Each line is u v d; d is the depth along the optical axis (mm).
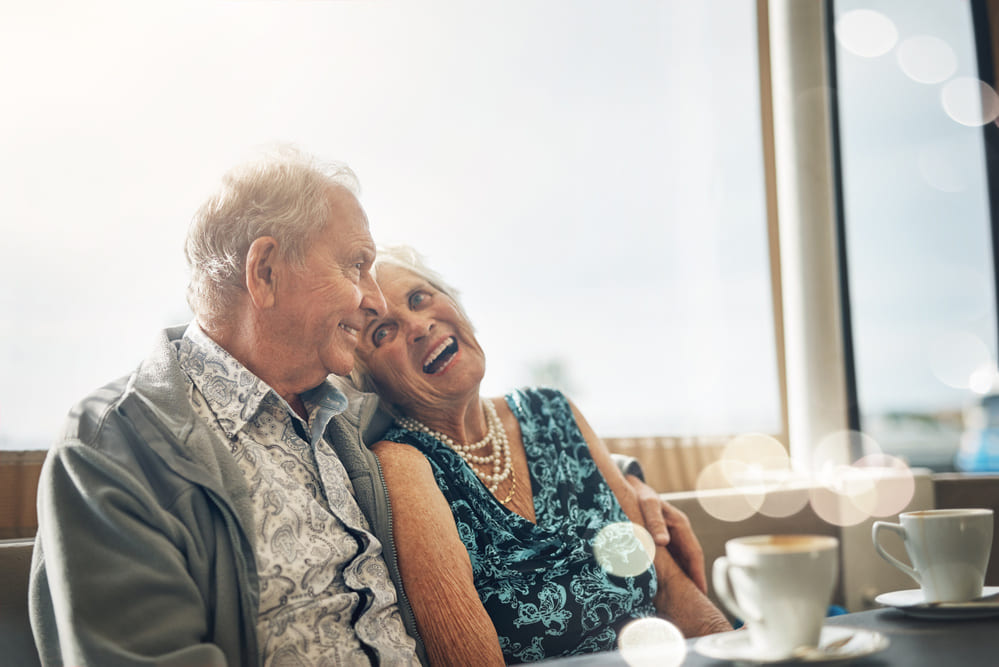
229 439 1050
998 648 643
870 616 831
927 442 4672
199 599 904
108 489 897
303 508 1054
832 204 2531
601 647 1227
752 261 2441
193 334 1124
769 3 2598
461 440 1359
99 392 1027
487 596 1195
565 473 1394
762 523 1820
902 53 2723
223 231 1122
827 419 2467
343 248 1193
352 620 1046
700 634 1325
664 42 2375
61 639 857
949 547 831
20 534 1346
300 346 1149
